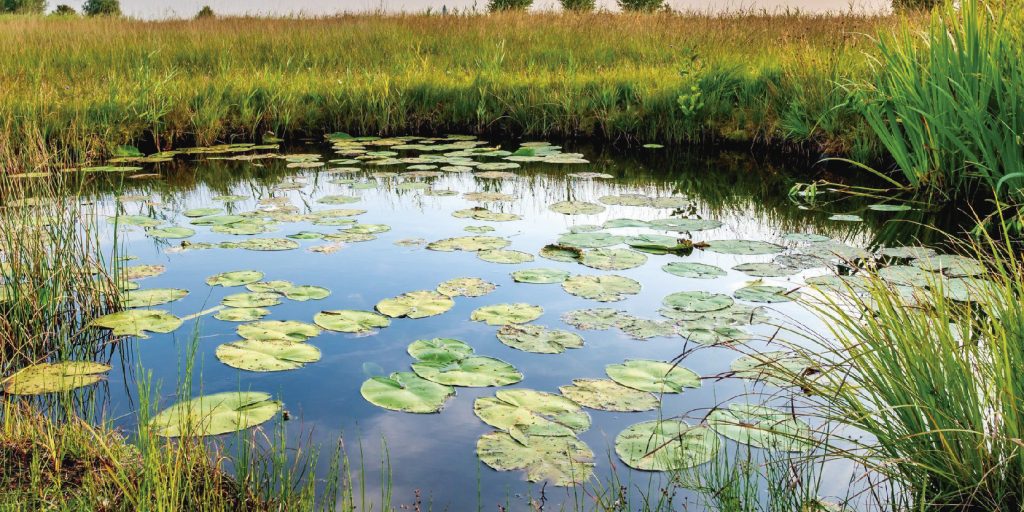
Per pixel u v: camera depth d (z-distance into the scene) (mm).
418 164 6957
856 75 7043
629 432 2355
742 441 2297
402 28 13188
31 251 3369
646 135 8086
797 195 5664
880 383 2123
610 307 3414
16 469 2107
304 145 8141
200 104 8375
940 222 4773
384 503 2029
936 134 5270
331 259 4223
